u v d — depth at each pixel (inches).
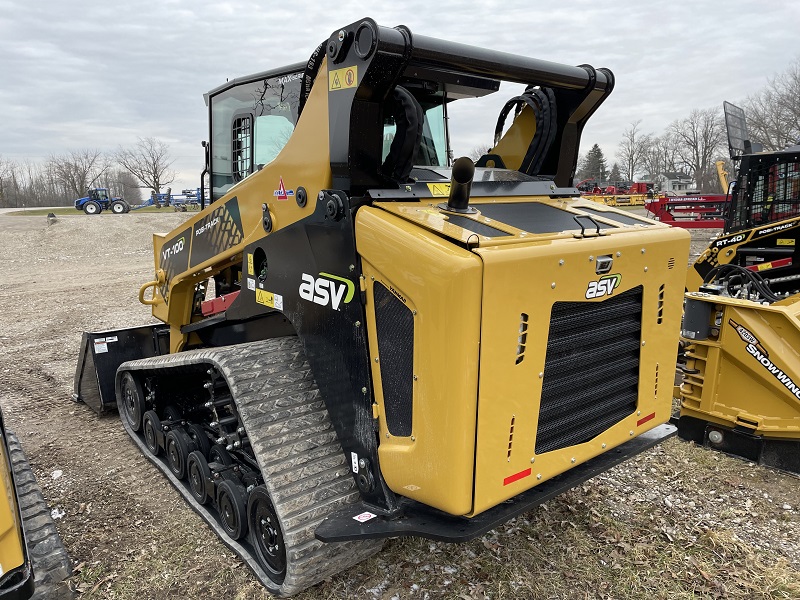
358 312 94.7
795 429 153.6
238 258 137.6
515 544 124.8
